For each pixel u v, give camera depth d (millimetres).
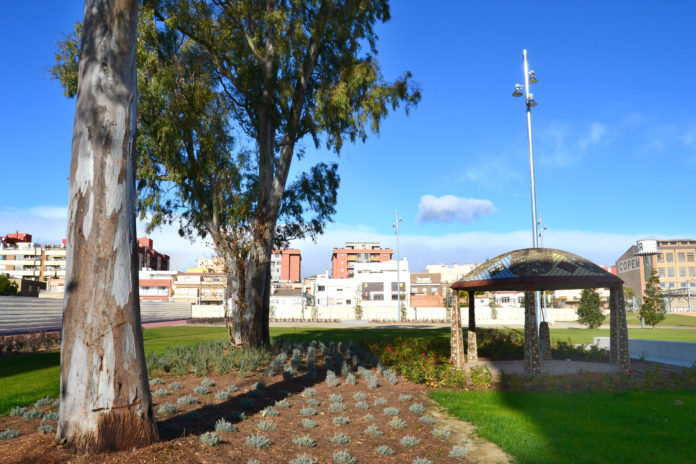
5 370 13312
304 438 6375
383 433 7102
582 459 5609
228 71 16922
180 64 15758
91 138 5613
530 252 13141
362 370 12758
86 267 5445
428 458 5949
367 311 63219
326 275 99375
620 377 11328
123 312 5551
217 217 17484
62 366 5438
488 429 7039
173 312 54938
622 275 103500
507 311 61188
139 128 15891
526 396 9602
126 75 5906
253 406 8641
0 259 112750
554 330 38531
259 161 17438
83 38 5910
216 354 14500
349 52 17000
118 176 5688
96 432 5203
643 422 7375
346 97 15336
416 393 10312
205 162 16844
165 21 15070
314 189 21109
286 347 18031
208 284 90812
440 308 62125
